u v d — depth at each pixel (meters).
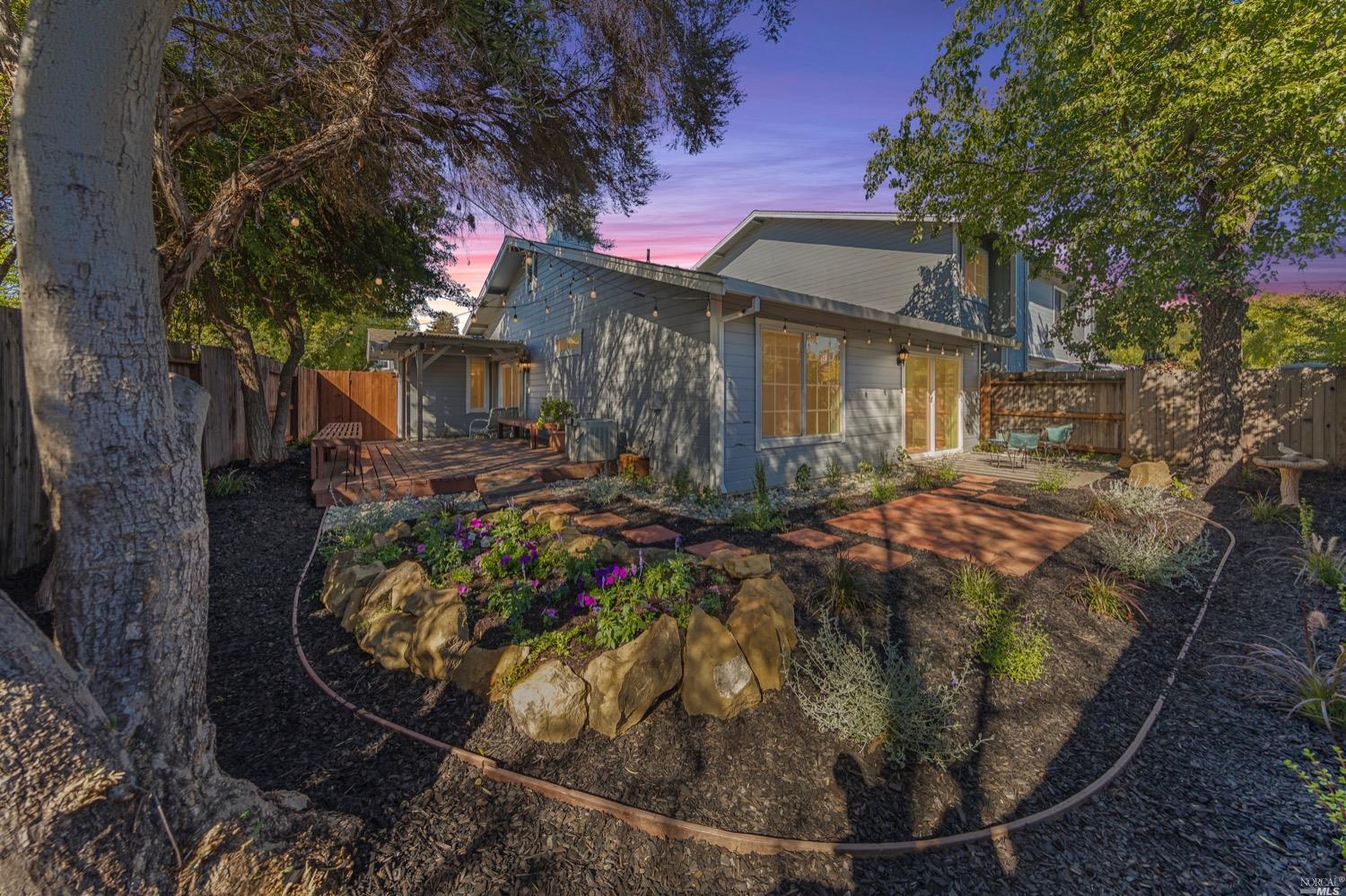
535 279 12.25
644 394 8.14
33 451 3.61
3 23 2.60
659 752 2.22
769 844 1.80
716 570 3.62
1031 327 15.62
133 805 1.30
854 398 8.78
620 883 1.67
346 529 4.77
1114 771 2.16
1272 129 5.49
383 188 5.78
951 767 2.19
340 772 2.04
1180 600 3.82
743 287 5.83
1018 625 3.24
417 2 3.99
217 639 3.06
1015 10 7.60
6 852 1.11
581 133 5.57
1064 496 6.77
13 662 1.17
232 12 4.25
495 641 2.75
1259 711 2.59
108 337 1.39
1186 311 7.82
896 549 4.64
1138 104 6.08
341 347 22.14
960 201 8.86
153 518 1.47
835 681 2.46
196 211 5.84
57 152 1.32
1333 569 3.93
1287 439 7.73
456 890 1.59
